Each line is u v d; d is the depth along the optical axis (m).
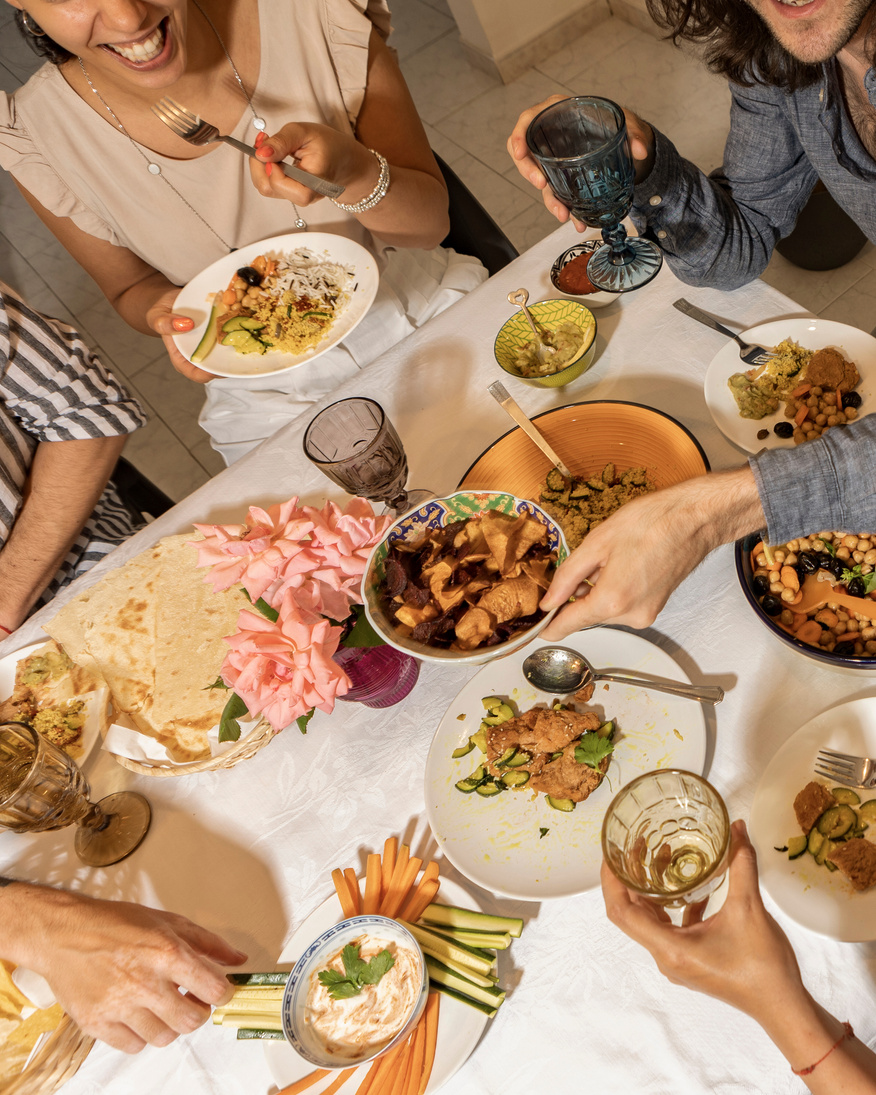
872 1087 0.60
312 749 1.00
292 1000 0.78
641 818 0.72
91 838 1.00
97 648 1.15
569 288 1.26
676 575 0.85
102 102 1.53
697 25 1.07
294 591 0.80
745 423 1.05
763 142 1.17
